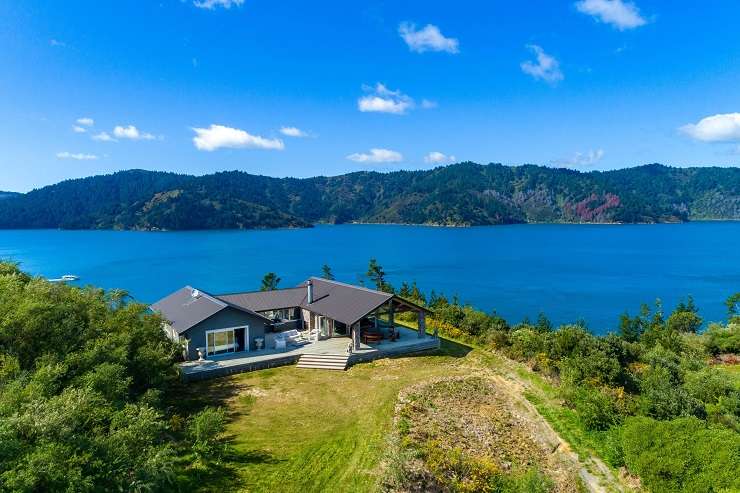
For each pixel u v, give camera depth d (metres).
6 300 20.72
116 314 25.50
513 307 94.31
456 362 34.62
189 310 36.66
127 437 15.50
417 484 17.91
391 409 24.61
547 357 31.67
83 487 12.88
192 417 22.81
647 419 20.92
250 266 152.12
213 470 18.31
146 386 23.06
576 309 92.25
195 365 32.06
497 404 27.11
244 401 26.73
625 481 19.47
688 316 57.88
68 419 14.48
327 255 186.75
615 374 27.69
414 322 48.34
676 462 17.97
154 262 161.12
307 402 26.56
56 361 18.67
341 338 39.31
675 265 153.75
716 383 28.77
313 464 19.14
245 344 35.62
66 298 23.28
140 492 14.28
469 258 177.00
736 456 17.41
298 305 42.78
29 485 11.91
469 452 21.20
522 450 22.25
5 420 13.33
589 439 22.58
